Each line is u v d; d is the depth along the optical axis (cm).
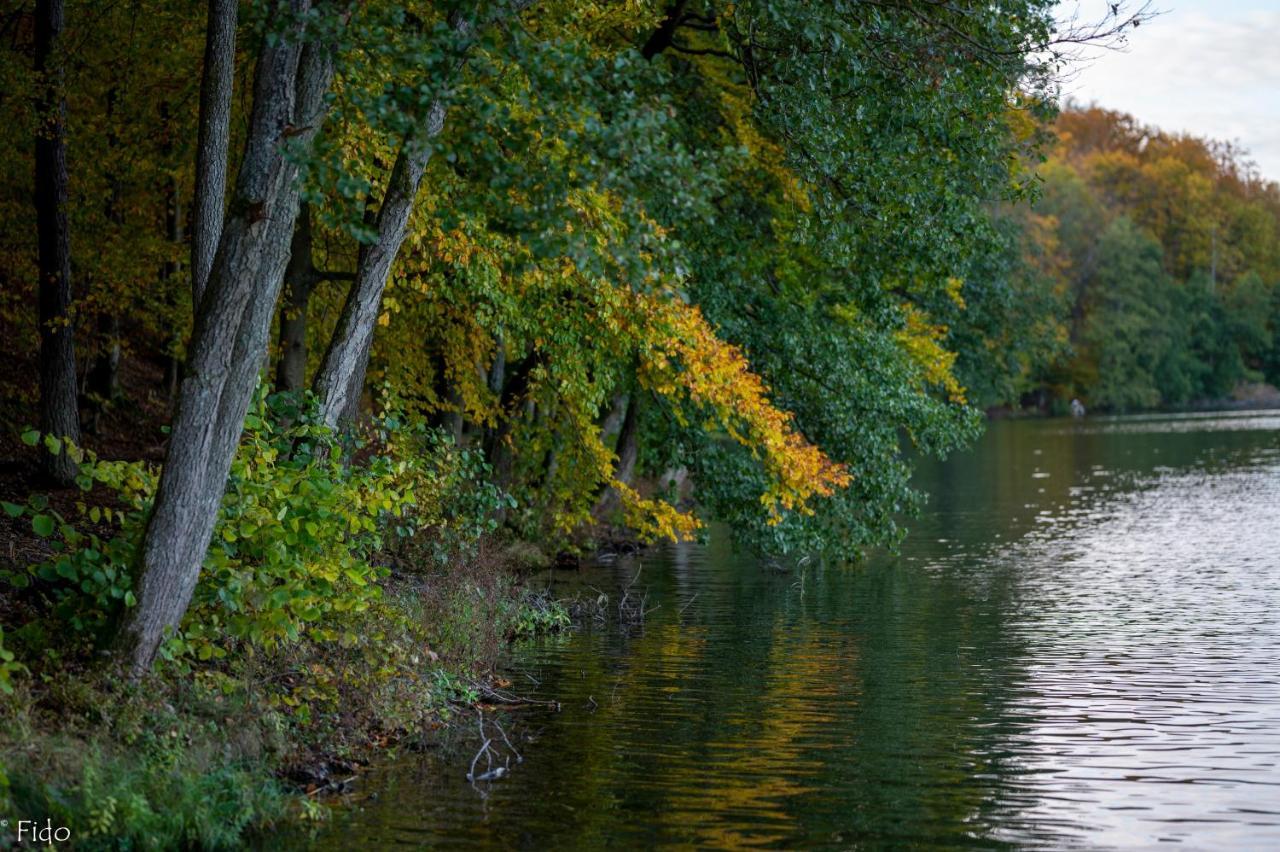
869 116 1539
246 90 1653
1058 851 812
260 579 992
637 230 861
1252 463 4784
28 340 2153
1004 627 1672
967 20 1439
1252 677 1355
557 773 979
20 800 749
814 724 1145
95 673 881
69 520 1466
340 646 1098
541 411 2042
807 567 2288
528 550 2136
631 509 1819
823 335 1992
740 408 1648
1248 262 11631
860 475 1988
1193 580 2106
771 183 1920
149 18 1689
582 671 1378
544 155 884
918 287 1978
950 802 914
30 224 1989
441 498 1545
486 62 890
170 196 2045
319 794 916
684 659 1449
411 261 1526
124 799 774
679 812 885
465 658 1294
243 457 1052
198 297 1026
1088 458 5197
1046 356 4459
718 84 1881
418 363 1870
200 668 987
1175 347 9881
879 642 1565
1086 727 1138
